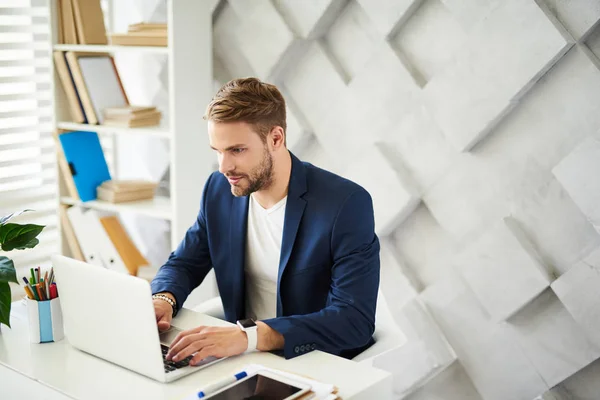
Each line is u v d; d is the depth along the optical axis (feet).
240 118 5.51
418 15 7.86
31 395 4.87
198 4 8.70
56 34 9.39
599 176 6.77
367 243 5.88
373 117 8.16
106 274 4.86
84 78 9.22
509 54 7.07
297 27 8.52
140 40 8.82
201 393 4.40
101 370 4.94
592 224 6.88
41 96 10.11
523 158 7.32
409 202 7.93
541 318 7.44
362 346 5.98
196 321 5.77
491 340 7.77
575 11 6.83
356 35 8.32
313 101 8.64
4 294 5.42
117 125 9.14
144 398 4.48
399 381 8.29
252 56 8.87
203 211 6.59
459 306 7.93
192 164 8.93
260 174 5.73
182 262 6.55
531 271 7.25
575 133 6.99
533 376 7.54
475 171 7.61
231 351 4.99
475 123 7.38
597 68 6.77
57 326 5.49
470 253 7.65
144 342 4.75
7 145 9.77
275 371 4.66
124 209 9.24
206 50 8.89
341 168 8.54
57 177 9.74
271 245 6.24
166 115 10.02
